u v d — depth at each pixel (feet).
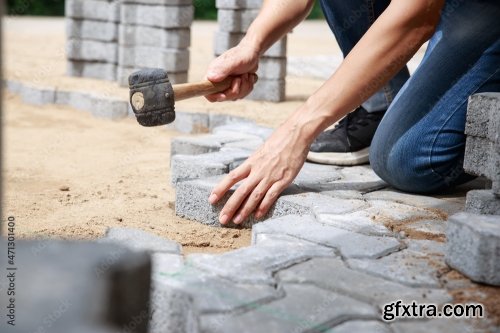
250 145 12.78
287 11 10.62
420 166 9.95
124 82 22.21
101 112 20.03
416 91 9.92
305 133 9.31
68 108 21.29
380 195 10.19
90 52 23.67
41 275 4.59
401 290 6.86
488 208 8.64
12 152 15.66
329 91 9.11
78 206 11.21
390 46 8.75
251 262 7.34
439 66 9.84
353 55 8.96
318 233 8.34
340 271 7.25
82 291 4.50
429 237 8.43
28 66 26.48
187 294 6.42
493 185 8.41
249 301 6.39
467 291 6.90
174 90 9.47
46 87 21.71
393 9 8.67
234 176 9.67
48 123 19.20
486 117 8.50
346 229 8.54
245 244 9.36
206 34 42.37
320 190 10.30
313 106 9.25
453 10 9.86
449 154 9.96
